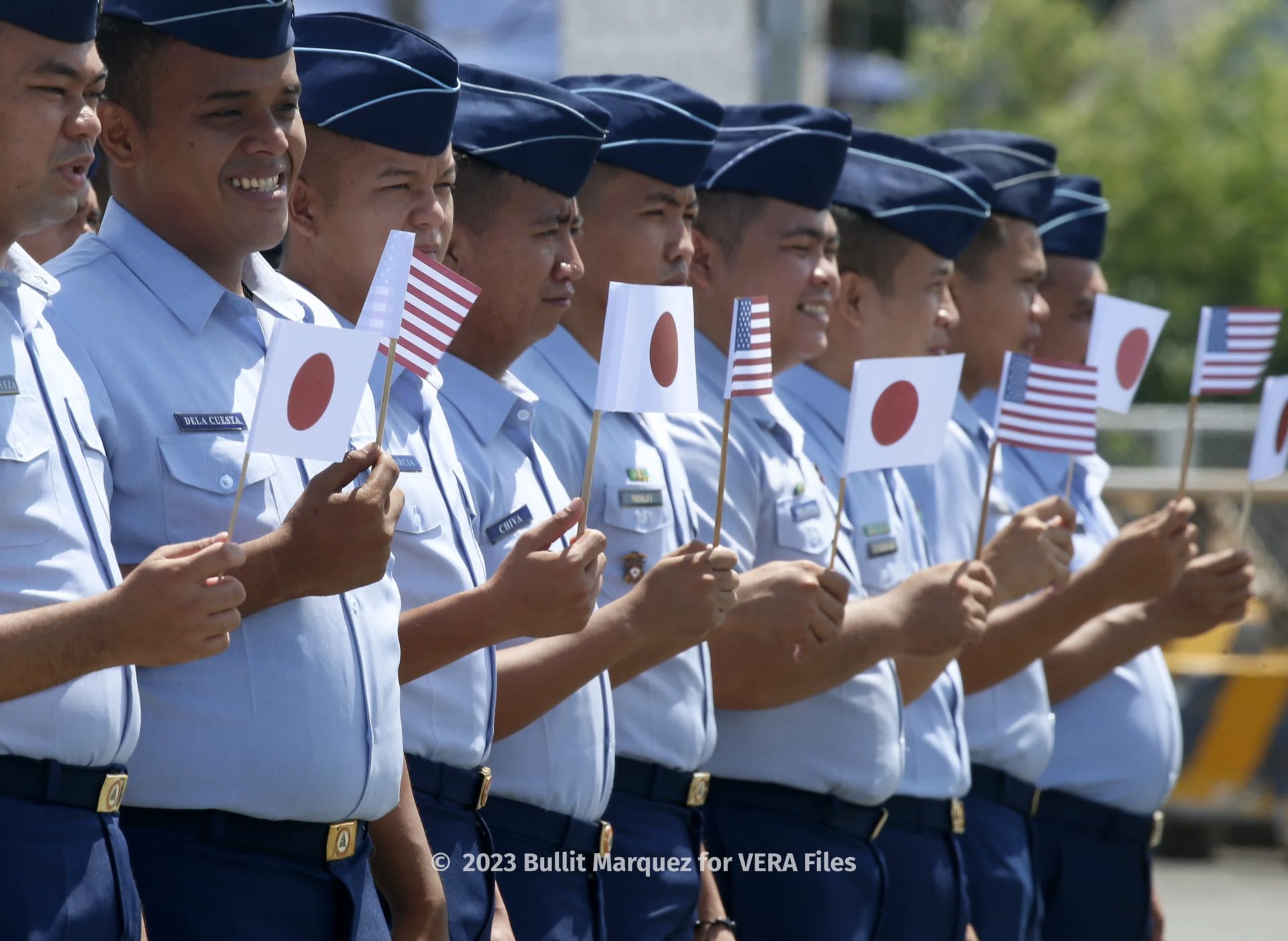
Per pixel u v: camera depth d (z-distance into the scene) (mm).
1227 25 80812
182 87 10602
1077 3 86062
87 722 9297
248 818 10320
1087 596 18156
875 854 16172
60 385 9664
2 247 9531
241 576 9883
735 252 16172
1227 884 34062
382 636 10977
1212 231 74000
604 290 14859
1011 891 18641
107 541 9648
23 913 9039
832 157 16234
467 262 13352
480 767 12422
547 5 42156
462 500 12602
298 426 9805
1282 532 35625
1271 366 71250
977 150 20094
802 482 16219
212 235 10797
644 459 14500
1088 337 22188
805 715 15578
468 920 12188
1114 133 76750
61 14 9195
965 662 18516
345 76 12367
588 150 13602
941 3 97000
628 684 14102
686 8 29359
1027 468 20969
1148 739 20297
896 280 17688
